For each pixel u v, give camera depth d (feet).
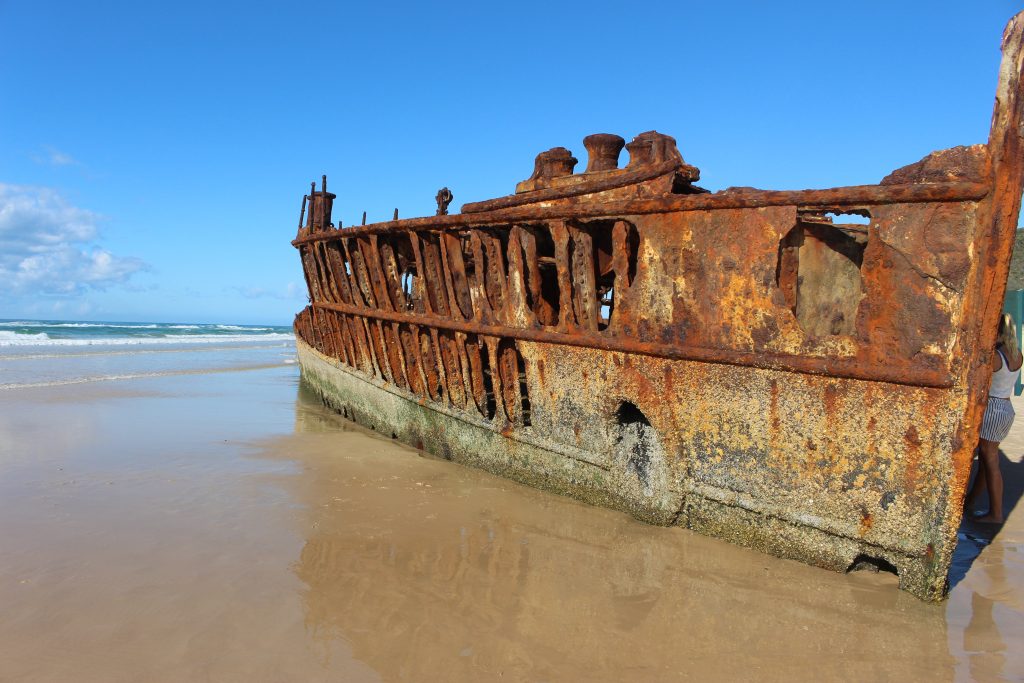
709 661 9.70
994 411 15.79
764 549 13.29
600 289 19.67
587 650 10.00
